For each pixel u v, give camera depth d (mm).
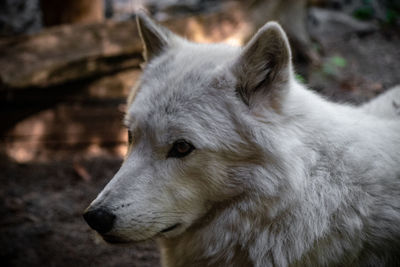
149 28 3055
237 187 2551
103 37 6832
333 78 8133
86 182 5816
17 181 5727
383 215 2574
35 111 6688
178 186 2535
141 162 2555
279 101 2531
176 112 2529
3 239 4426
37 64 6199
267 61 2492
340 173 2596
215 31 7398
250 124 2490
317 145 2633
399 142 2795
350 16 10805
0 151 6438
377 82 7934
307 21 9766
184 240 2857
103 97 6992
